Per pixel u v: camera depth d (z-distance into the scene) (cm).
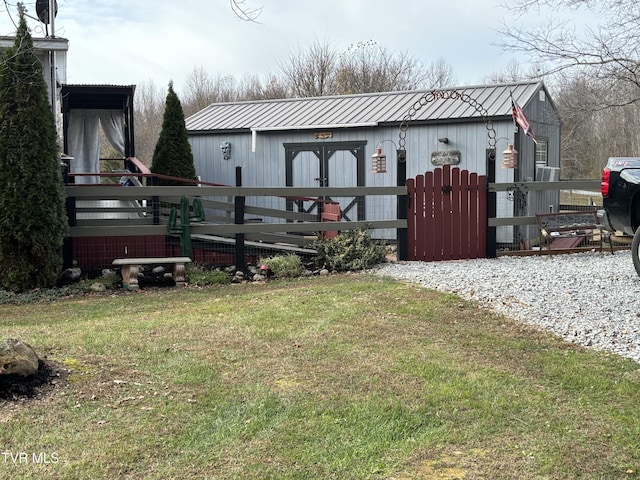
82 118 1553
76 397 413
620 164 916
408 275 884
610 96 1128
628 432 398
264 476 335
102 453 349
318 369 486
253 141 1489
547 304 693
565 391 462
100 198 944
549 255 1116
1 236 849
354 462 352
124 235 943
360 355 521
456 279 824
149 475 332
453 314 662
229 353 517
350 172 1416
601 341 577
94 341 536
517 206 1220
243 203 994
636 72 1057
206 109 1731
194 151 1588
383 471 344
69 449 352
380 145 1381
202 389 439
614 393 460
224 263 1016
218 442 368
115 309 738
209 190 975
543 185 1136
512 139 1252
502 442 379
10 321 687
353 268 990
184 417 395
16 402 404
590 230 1131
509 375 488
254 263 1020
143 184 1255
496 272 877
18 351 422
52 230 873
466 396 442
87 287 878
